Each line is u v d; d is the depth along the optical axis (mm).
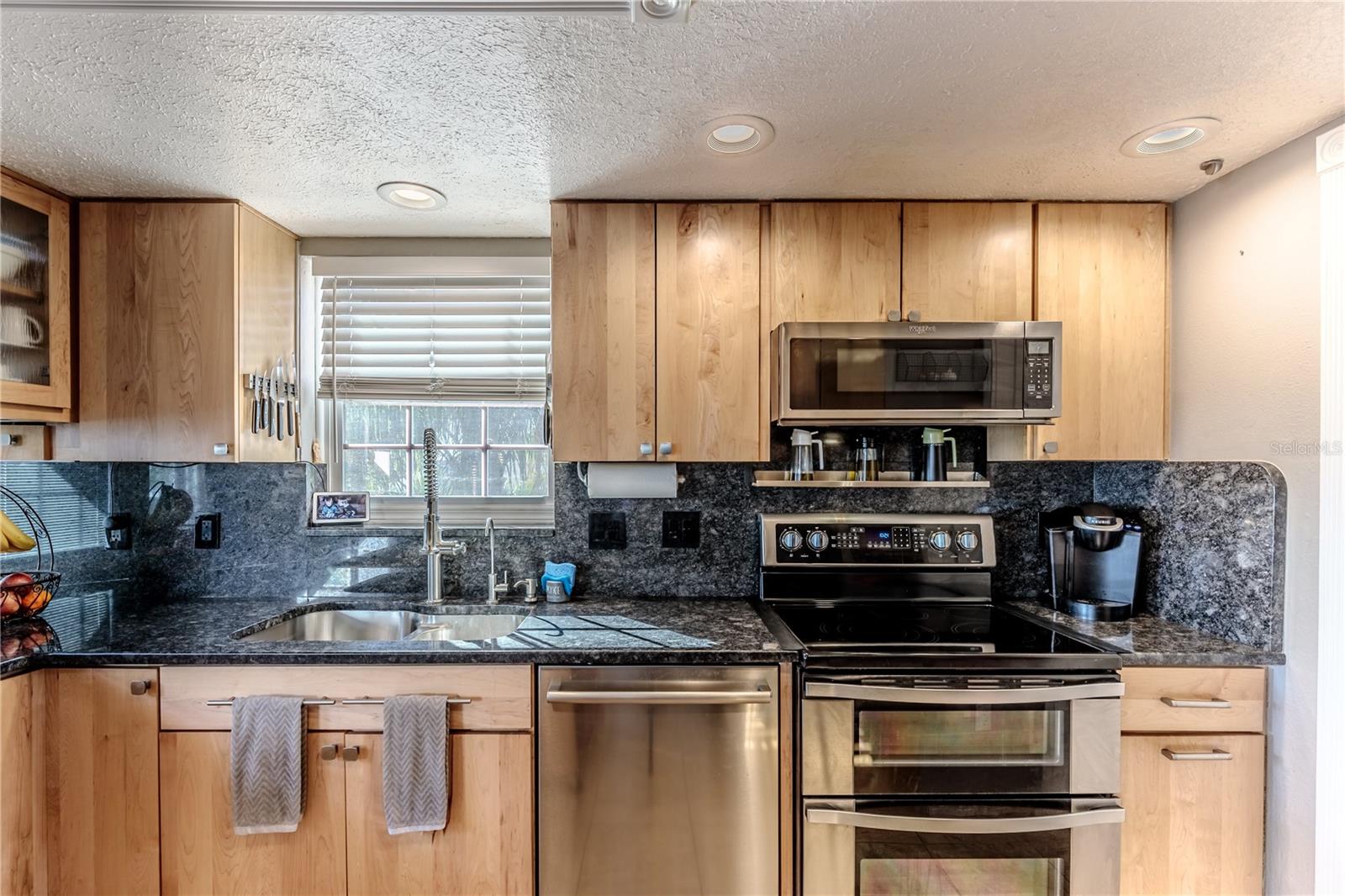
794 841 1475
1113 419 1772
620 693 1438
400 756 1434
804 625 1715
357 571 2064
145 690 1457
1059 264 1772
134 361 1716
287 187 1688
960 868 1437
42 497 1854
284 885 1453
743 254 1777
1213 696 1484
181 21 1037
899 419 1668
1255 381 1530
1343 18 1040
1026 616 1821
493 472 2197
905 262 1768
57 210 1669
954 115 1351
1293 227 1445
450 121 1371
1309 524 1410
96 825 1455
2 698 1358
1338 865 1336
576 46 1119
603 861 1464
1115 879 1420
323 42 1099
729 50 1133
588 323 1768
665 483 1895
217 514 2055
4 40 1076
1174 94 1268
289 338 2000
